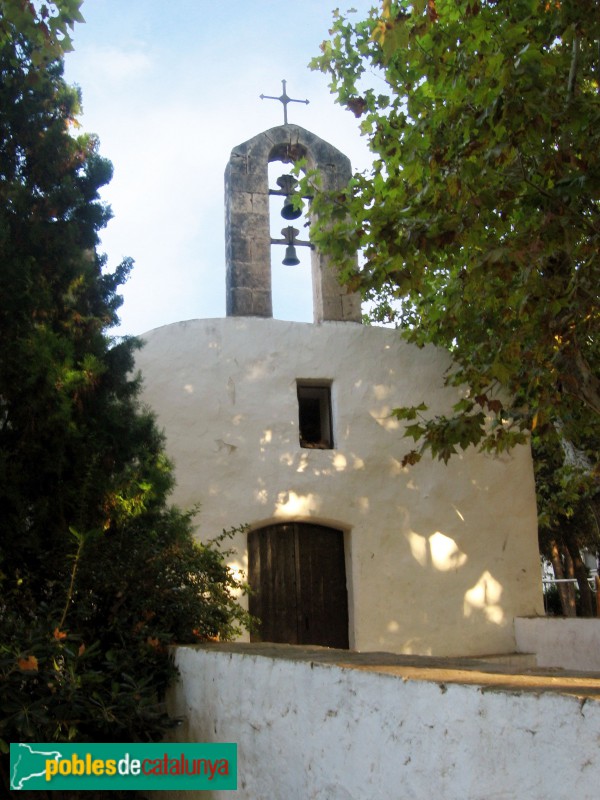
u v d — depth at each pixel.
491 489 10.74
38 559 6.34
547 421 8.22
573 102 6.54
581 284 7.09
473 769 2.44
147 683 5.45
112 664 5.28
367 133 8.95
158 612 6.06
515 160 6.95
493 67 6.10
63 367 6.55
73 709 4.73
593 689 2.29
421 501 10.38
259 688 4.01
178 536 6.97
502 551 10.62
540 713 2.23
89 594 5.87
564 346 7.50
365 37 9.27
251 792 3.99
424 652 9.93
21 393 6.48
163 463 8.08
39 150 7.20
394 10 6.91
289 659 3.73
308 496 9.95
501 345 8.27
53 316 7.12
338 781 3.17
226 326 10.19
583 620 9.49
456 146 6.88
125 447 7.14
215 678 4.66
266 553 9.83
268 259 10.63
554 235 6.71
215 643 5.79
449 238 6.76
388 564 10.06
